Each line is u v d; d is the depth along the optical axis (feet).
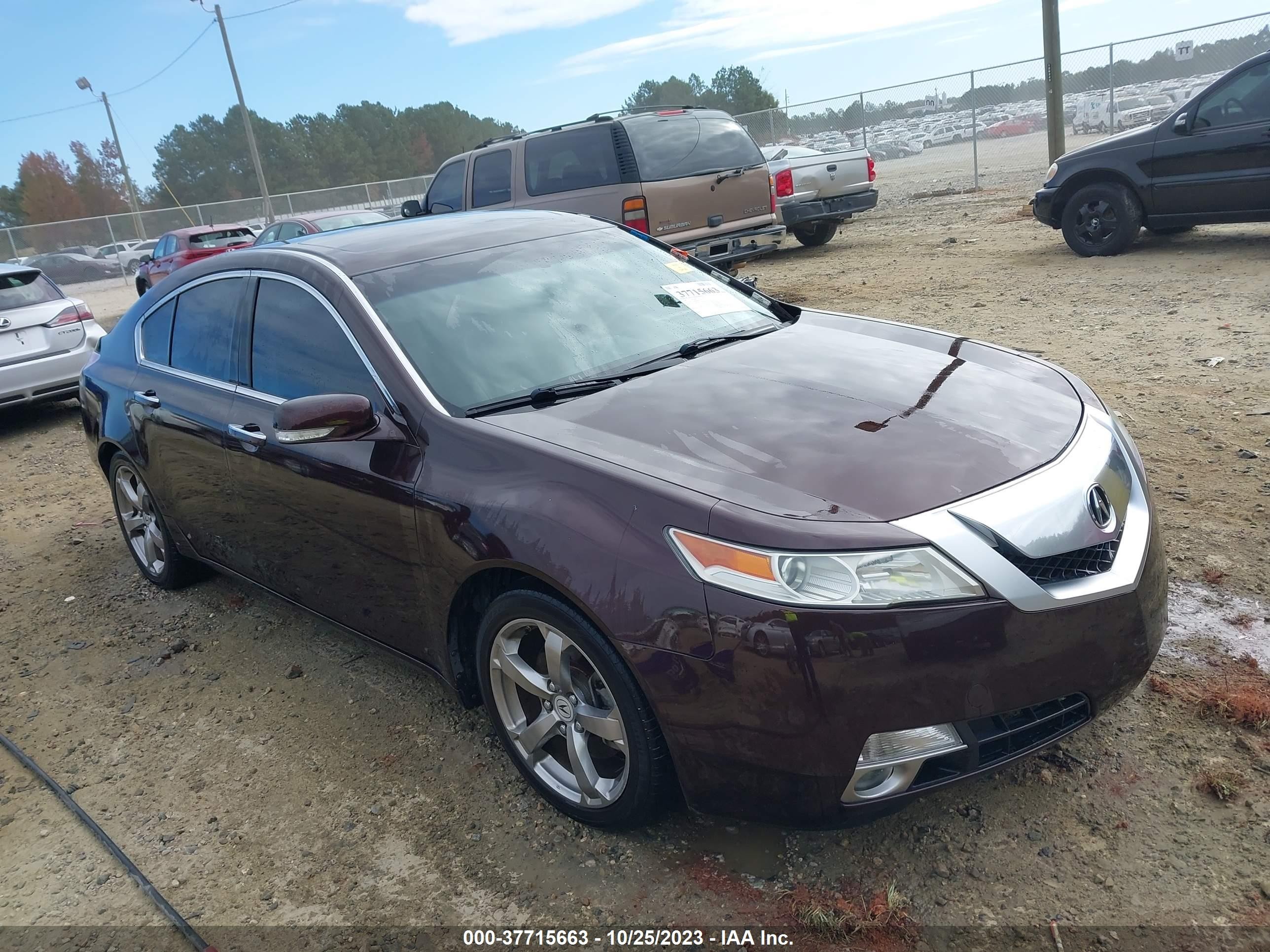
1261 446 15.34
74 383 29.84
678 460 8.37
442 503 9.16
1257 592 11.40
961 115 66.44
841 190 46.26
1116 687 7.91
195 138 281.74
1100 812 8.43
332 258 11.70
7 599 16.58
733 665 7.32
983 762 7.58
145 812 10.30
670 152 32.96
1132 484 8.85
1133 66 53.88
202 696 12.56
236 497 12.26
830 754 7.25
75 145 235.40
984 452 8.31
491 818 9.48
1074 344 22.36
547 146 33.60
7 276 29.07
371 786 10.22
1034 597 7.36
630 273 12.63
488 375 10.27
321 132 298.97
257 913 8.64
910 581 7.15
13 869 9.66
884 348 11.12
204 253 58.59
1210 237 33.47
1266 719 9.11
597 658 8.13
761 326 12.26
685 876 8.36
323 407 9.47
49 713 12.61
